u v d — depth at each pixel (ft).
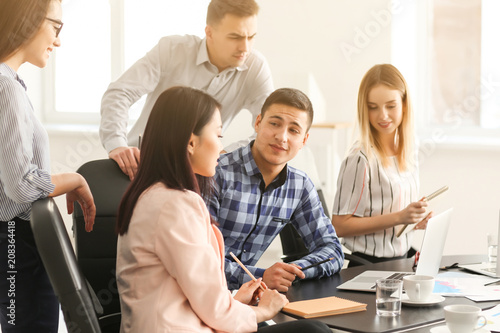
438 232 6.45
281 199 7.16
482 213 14.26
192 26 17.34
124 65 17.52
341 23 15.44
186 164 5.05
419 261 6.24
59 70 17.75
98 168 6.41
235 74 9.11
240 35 8.34
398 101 8.37
